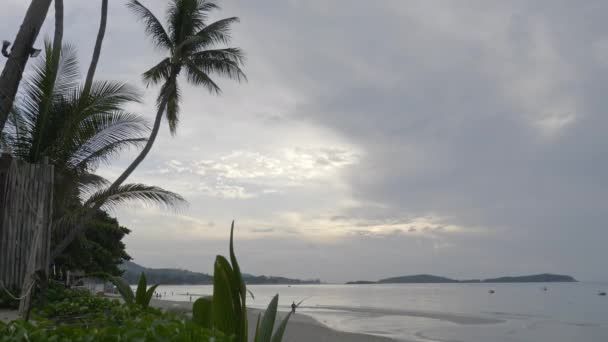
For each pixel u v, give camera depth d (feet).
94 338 7.38
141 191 43.68
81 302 18.33
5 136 30.81
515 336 100.73
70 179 35.19
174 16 58.70
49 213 27.86
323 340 70.08
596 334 106.93
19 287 26.68
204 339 7.43
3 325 7.77
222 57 59.67
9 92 27.94
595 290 510.99
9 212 26.89
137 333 7.43
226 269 8.66
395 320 134.62
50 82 31.09
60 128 32.71
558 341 94.68
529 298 322.34
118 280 15.52
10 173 27.17
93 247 93.40
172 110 62.85
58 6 35.86
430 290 574.15
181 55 56.85
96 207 42.63
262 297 377.30
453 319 140.26
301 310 180.45
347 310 183.52
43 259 27.32
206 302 9.74
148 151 52.65
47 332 7.40
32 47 29.19
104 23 44.91
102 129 36.11
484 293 441.68
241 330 8.50
